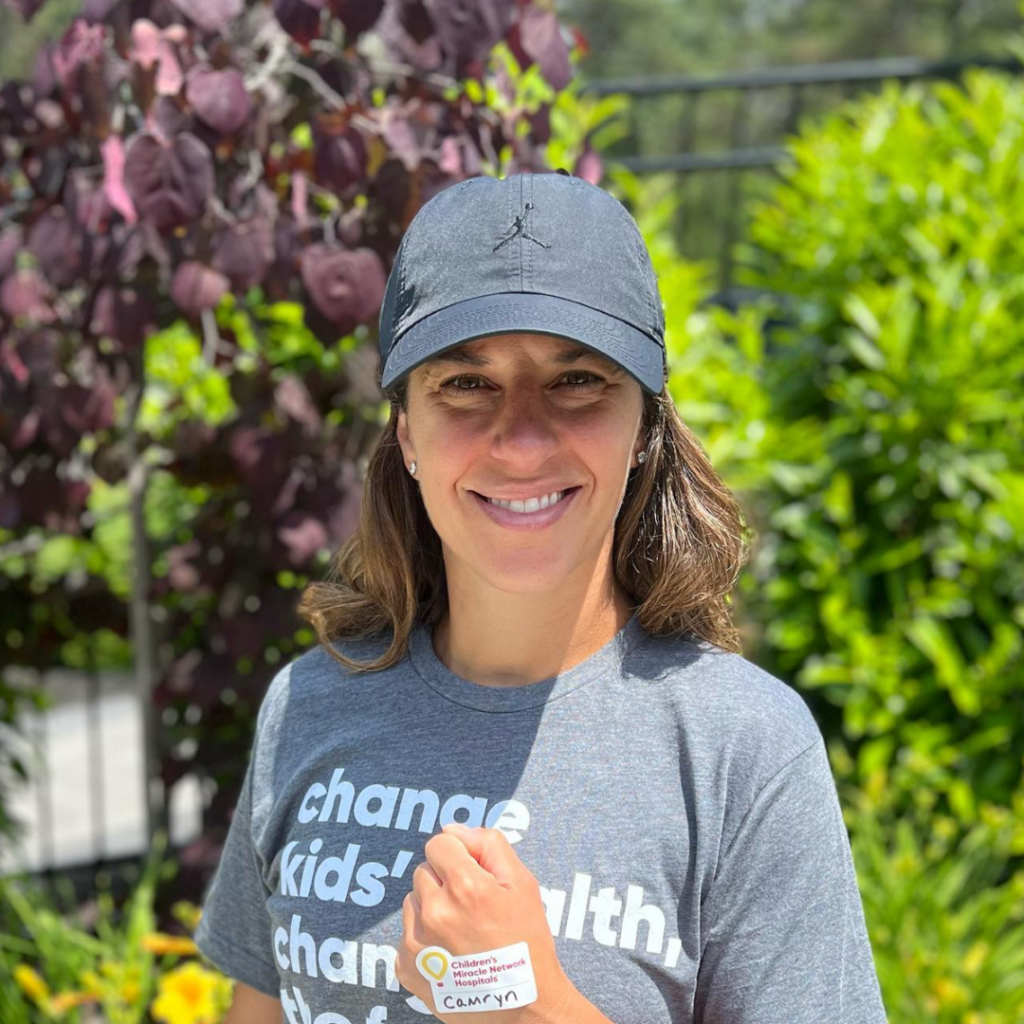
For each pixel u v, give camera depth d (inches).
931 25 1029.2
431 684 51.6
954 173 148.1
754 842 45.7
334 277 83.5
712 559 51.4
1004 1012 99.4
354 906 48.5
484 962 42.8
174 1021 91.8
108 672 245.8
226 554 107.5
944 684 138.9
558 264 46.4
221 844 113.4
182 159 80.4
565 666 49.9
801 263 154.3
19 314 92.0
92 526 123.6
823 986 44.9
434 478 48.4
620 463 47.7
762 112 346.0
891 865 114.4
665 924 45.6
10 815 147.4
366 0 80.6
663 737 47.8
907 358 142.7
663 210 155.4
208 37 82.5
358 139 83.2
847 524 145.4
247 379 101.3
